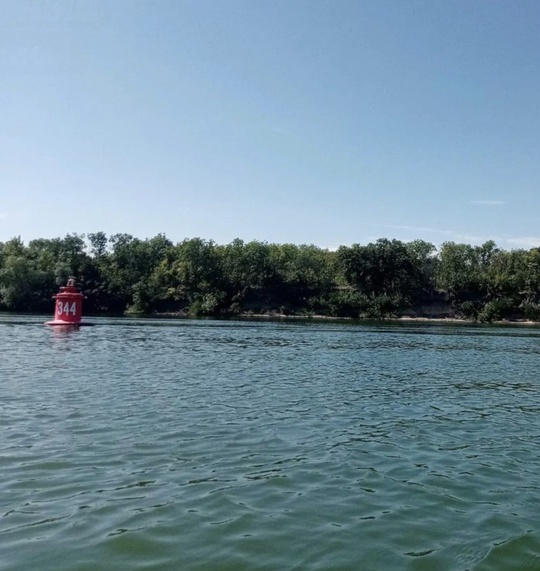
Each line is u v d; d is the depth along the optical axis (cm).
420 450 1415
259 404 1936
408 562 793
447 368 3328
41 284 12144
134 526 884
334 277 14550
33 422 1557
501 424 1756
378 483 1144
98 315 11931
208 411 1778
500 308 12662
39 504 965
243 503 1002
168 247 15712
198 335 5788
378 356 3997
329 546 838
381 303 12975
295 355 3897
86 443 1356
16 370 2650
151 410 1761
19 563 752
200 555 794
